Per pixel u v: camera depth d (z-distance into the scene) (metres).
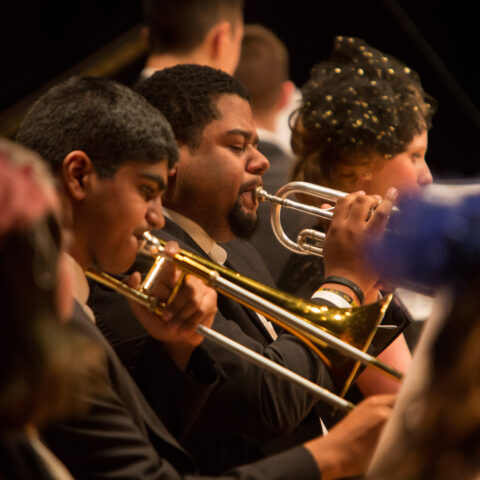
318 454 4.67
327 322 5.29
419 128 7.43
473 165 16.39
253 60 11.38
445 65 16.81
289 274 7.49
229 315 6.04
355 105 7.35
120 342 5.50
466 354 2.77
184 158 6.13
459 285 2.84
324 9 17.23
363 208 5.93
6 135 15.31
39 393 2.63
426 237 2.90
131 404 4.61
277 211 6.75
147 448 4.45
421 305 6.82
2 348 2.59
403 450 2.94
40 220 2.71
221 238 6.32
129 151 4.80
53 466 3.00
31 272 2.66
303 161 7.71
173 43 10.28
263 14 17.42
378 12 16.89
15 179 2.69
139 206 4.86
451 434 2.75
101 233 4.81
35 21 16.45
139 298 5.05
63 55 16.64
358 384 6.79
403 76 7.70
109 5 16.66
